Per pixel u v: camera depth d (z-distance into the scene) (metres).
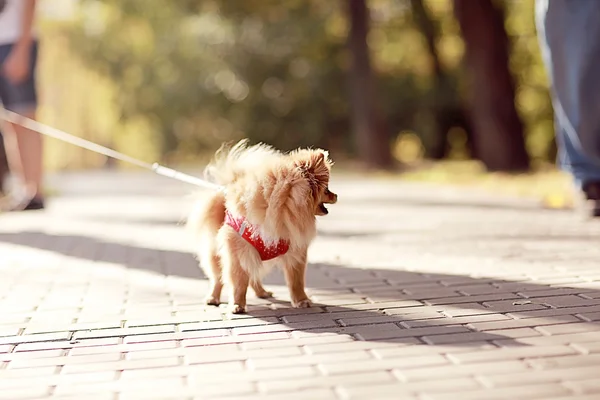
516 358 3.81
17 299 5.86
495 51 18.69
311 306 5.25
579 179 9.67
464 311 4.89
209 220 5.29
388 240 8.62
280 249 4.94
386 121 27.08
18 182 14.56
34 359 4.19
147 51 32.50
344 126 32.00
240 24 31.16
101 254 8.27
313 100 31.42
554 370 3.60
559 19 8.99
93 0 29.69
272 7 30.77
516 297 5.24
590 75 8.84
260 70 31.94
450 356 3.89
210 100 32.75
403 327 4.55
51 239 9.65
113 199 16.27
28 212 13.25
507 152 18.81
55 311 5.39
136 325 4.89
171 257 7.92
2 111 10.62
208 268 5.42
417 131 29.47
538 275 6.04
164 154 35.62
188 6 29.53
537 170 18.38
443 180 18.05
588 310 4.75
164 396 3.49
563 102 9.21
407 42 30.58
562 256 6.92
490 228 9.20
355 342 4.26
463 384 3.46
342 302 5.37
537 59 25.53
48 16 31.50
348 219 11.00
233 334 4.57
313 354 4.06
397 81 29.78
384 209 12.32
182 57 32.31
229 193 5.03
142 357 4.14
